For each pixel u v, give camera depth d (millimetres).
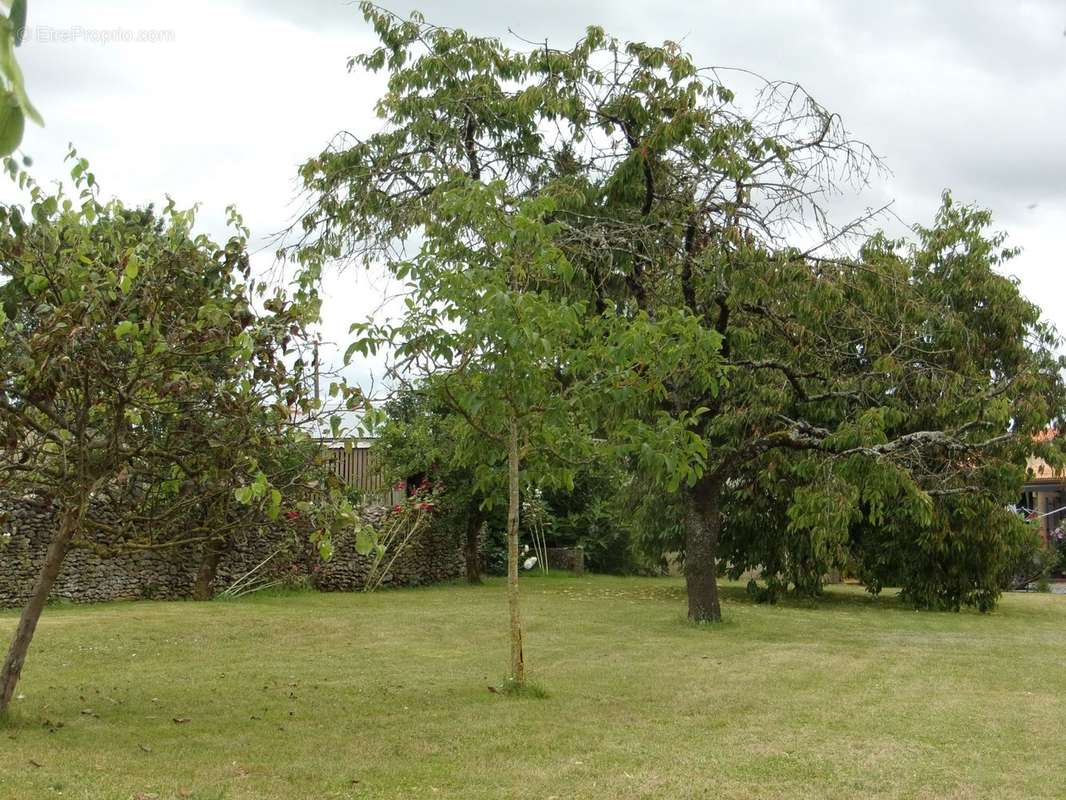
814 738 7930
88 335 6633
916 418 17422
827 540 15539
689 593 16672
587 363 9523
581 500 30656
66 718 8281
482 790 6289
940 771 6918
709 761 7121
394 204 14844
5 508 8406
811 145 13828
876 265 14672
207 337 7121
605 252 13922
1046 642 14914
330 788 6270
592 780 6582
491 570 30594
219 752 7230
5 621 14359
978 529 19172
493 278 8828
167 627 14531
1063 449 18859
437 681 10594
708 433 15891
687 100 13945
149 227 7793
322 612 17594
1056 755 7445
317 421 7930
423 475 26859
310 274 7754
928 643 14586
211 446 7508
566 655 12750
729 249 13680
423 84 14867
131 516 7707
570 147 15117
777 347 16281
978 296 19219
